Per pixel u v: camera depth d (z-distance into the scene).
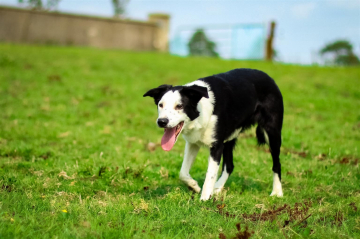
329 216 3.91
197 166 6.00
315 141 7.63
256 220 3.73
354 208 4.09
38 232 3.24
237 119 4.88
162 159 6.19
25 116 8.51
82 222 3.44
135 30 23.83
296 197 4.76
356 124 9.11
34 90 10.71
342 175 5.52
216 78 4.86
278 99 5.20
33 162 5.55
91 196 4.45
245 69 5.24
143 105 10.17
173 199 4.21
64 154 6.12
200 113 4.47
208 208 4.02
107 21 23.11
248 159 6.32
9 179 4.68
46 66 13.84
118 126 8.34
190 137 4.68
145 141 7.41
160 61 17.62
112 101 10.41
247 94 4.93
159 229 3.49
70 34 22.53
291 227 3.55
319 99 11.45
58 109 9.34
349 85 13.73
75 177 5.04
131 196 4.45
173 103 4.29
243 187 5.21
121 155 6.28
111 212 3.78
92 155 6.12
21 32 21.59
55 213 3.67
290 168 5.95
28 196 4.14
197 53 23.98
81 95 10.64
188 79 13.65
